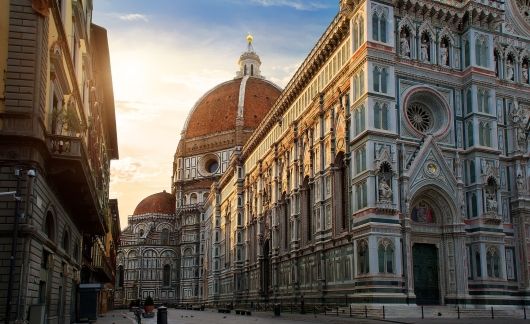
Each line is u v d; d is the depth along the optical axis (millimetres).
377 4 52188
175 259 159625
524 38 60188
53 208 32469
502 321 40031
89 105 50594
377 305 45625
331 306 54656
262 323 41531
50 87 30484
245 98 159000
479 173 52438
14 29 27766
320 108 61281
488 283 50094
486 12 55906
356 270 48812
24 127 26828
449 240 51500
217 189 121688
